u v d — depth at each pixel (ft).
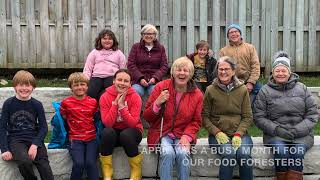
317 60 20.43
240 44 15.87
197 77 15.65
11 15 19.06
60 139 12.46
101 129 12.32
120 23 19.49
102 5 19.33
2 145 11.69
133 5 19.40
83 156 11.89
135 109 12.17
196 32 19.77
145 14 19.58
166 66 15.60
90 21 19.38
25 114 11.85
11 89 15.10
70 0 19.21
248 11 19.86
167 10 19.54
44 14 19.20
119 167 12.44
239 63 15.65
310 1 20.06
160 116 12.31
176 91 12.31
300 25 20.08
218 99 12.42
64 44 19.43
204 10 19.63
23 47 19.27
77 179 11.85
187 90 12.24
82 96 12.30
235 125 12.35
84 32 19.42
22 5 19.11
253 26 19.89
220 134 12.12
